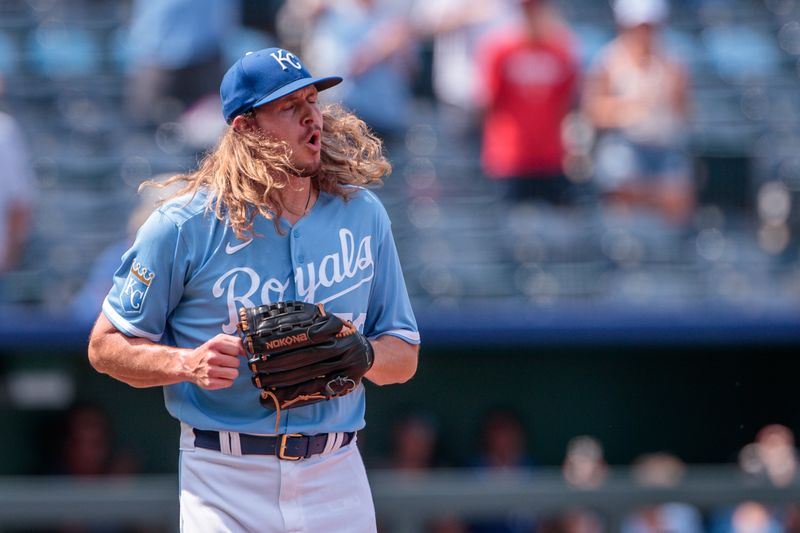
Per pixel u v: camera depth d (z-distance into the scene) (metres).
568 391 31.02
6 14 39.97
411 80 35.62
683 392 31.30
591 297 30.48
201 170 11.62
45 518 21.92
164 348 11.19
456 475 28.84
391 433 30.38
